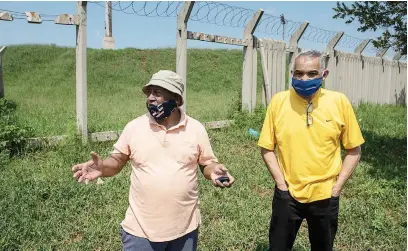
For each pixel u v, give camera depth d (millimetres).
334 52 14094
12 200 4871
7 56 23344
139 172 2777
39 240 4191
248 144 8688
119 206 5047
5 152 6496
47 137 7211
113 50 25906
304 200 3168
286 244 3342
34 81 20938
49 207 4902
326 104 3127
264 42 11086
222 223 4812
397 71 18953
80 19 7211
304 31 12227
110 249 4160
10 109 8070
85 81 7414
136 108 13617
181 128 2789
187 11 8453
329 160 3158
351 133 3170
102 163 2736
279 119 3209
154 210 2719
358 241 4543
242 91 10852
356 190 6156
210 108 14234
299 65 3025
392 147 9219
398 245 4516
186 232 2811
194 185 2848
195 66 25281
